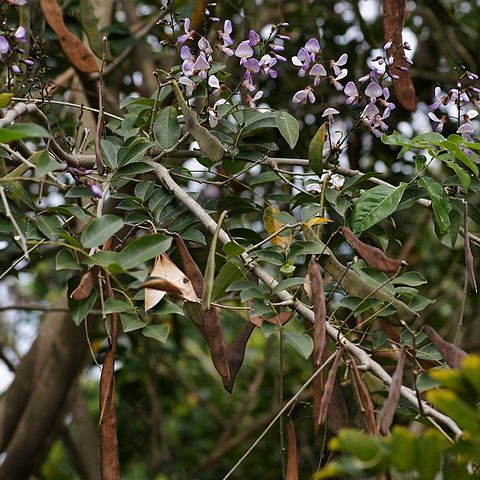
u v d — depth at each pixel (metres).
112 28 1.82
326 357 1.20
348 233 1.18
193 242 1.35
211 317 1.20
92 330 1.96
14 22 1.67
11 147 1.30
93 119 1.79
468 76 1.36
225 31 1.35
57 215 1.31
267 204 1.40
